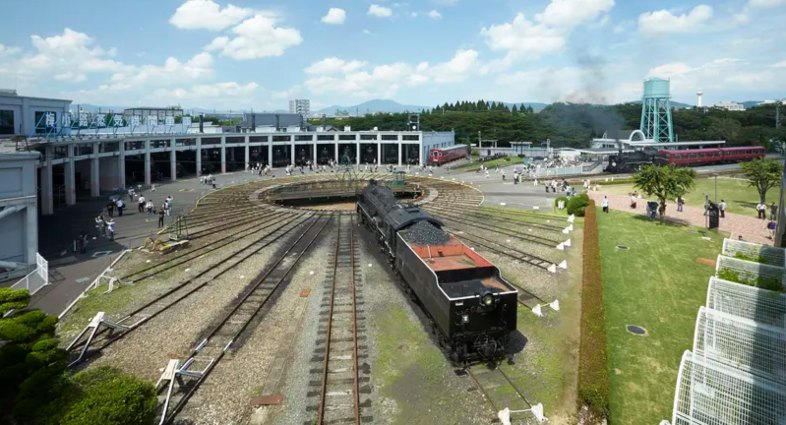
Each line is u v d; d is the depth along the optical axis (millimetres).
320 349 19328
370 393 16328
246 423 14828
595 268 28109
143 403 12844
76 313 22828
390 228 28703
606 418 14727
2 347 15891
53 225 42094
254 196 60062
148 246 35375
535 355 18938
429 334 20719
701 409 12969
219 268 30234
